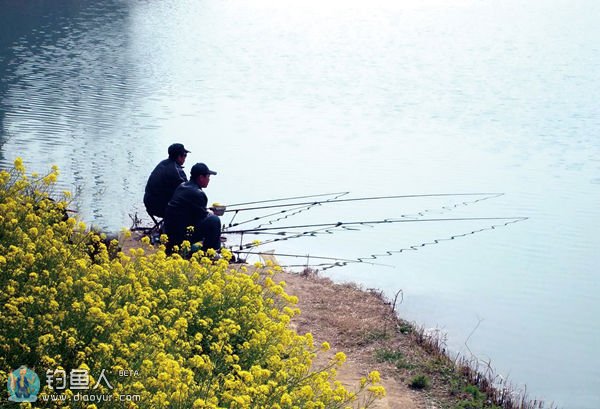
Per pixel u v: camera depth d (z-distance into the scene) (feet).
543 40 288.30
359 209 106.93
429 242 95.66
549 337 72.59
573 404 60.85
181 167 73.26
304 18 339.57
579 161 136.26
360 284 76.13
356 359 56.75
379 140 147.33
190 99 173.47
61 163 112.06
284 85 198.90
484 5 395.96
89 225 82.69
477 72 225.76
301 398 41.73
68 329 38.88
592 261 91.20
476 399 52.60
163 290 48.52
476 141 149.18
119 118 147.33
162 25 299.38
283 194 111.45
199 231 65.77
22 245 44.73
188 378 38.70
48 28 267.59
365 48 265.34
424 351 59.06
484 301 78.59
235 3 383.45
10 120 138.41
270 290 53.31
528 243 97.60
